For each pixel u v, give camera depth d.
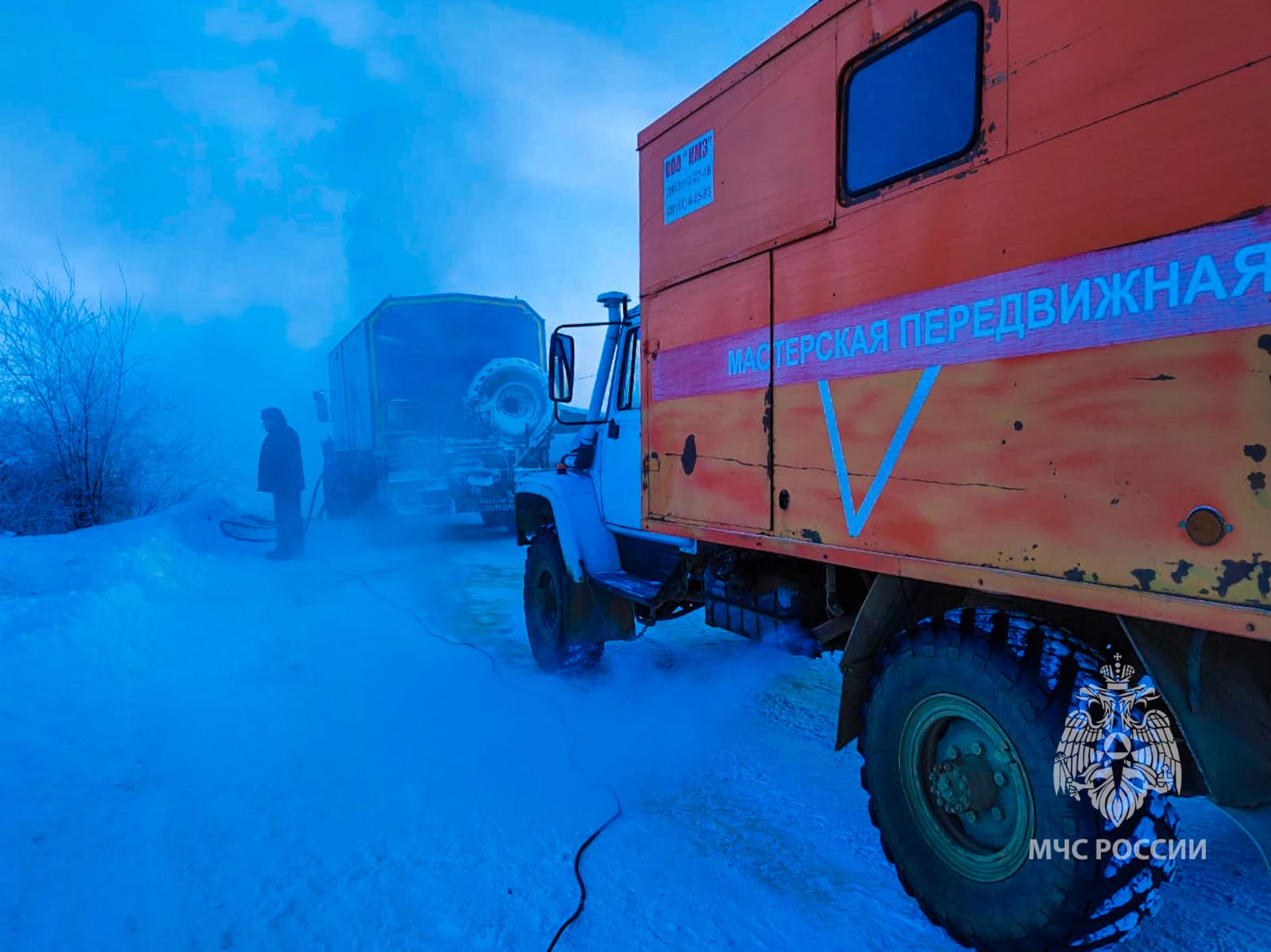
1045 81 1.76
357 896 2.42
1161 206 1.53
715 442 3.06
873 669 2.46
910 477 2.15
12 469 9.66
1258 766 1.67
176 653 4.92
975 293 1.94
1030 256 1.80
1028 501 1.82
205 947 2.16
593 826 2.89
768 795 3.18
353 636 5.71
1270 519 1.36
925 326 2.09
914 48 2.10
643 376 3.60
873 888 2.50
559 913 2.34
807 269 2.52
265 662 5.02
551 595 4.97
